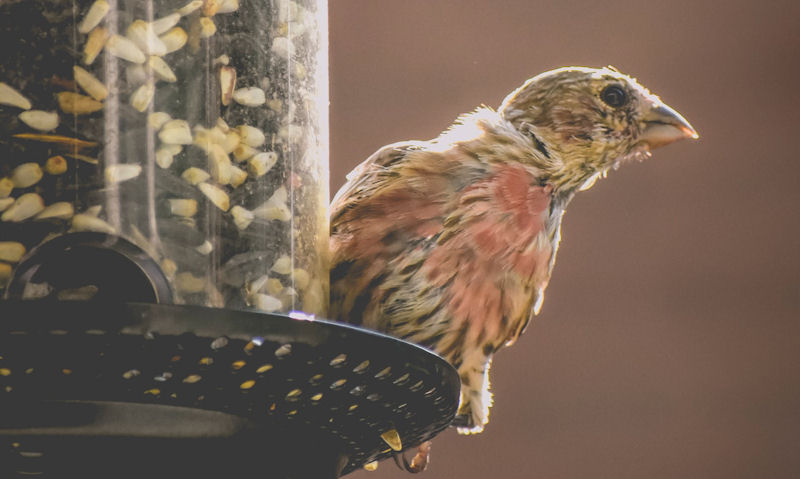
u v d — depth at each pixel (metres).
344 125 16.72
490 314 8.51
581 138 9.47
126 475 6.23
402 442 7.41
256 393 6.25
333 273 8.30
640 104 9.73
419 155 8.60
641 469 16.33
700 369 16.61
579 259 16.98
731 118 17.30
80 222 6.48
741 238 17.02
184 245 6.73
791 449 16.39
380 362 6.33
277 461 6.64
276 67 7.25
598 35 17.30
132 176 6.61
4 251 6.40
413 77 16.89
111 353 5.79
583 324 16.77
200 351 5.91
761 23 17.44
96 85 6.59
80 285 6.46
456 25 17.08
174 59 6.79
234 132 6.99
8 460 6.14
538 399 16.53
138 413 6.13
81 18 6.60
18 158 6.46
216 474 6.42
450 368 6.85
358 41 17.00
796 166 17.16
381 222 8.34
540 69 16.97
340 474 7.30
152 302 6.16
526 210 8.76
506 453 16.34
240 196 6.97
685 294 16.86
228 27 7.01
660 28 17.38
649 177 17.19
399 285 8.28
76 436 6.09
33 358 5.76
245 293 6.94
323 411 6.60
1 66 6.51
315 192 7.54
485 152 8.80
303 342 6.07
